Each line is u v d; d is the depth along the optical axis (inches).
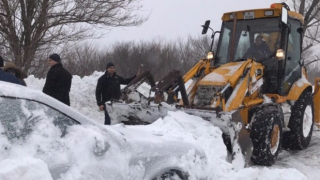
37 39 454.6
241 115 240.4
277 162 255.0
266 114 240.2
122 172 125.3
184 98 239.9
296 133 278.7
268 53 270.2
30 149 109.1
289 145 284.7
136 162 132.0
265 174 201.2
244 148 218.7
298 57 295.1
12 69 235.6
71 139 118.5
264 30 274.7
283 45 267.4
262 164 240.4
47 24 454.0
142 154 134.8
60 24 462.0
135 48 1115.3
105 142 121.3
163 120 218.2
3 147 104.2
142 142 138.3
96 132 122.0
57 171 110.9
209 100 243.8
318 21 694.5
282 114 258.4
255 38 277.1
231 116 213.3
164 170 139.6
